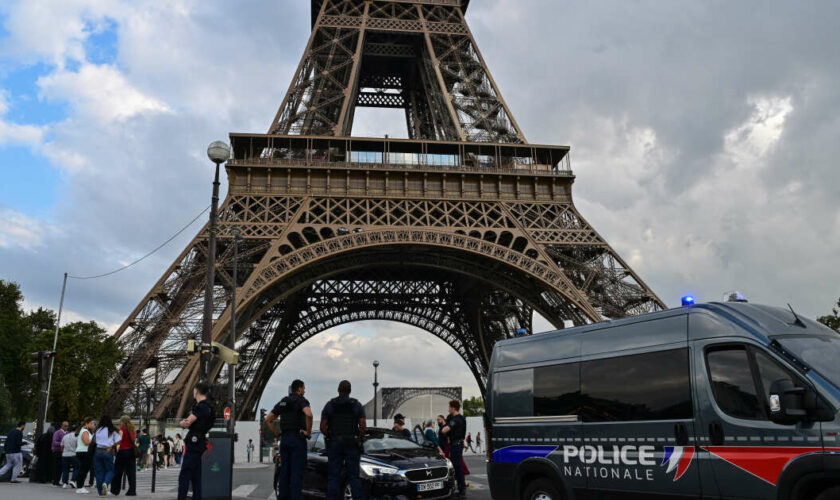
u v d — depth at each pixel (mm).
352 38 73875
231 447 19938
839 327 60219
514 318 84438
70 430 30812
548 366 16062
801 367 11109
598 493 14227
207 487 19312
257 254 56531
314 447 21688
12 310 84250
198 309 52281
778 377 11453
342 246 55125
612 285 57531
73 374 70875
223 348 26094
